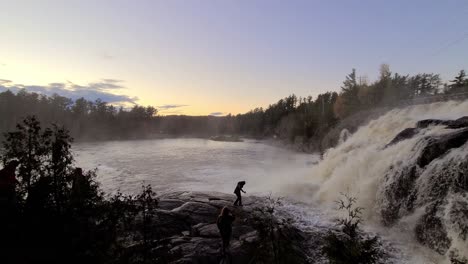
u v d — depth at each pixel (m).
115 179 23.67
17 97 84.19
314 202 14.03
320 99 103.06
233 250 7.82
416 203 10.21
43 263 3.79
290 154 47.78
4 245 3.80
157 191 19.34
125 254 4.40
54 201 4.61
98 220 4.64
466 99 20.75
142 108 143.38
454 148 9.85
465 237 7.85
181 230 9.34
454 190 8.91
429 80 76.50
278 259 5.72
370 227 10.98
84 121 104.62
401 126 18.77
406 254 8.78
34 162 4.64
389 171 12.09
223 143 82.06
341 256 4.88
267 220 7.66
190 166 31.47
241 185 12.40
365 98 60.47
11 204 4.33
